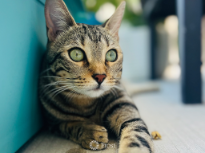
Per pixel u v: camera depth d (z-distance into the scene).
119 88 0.23
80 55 0.20
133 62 0.80
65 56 0.20
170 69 0.92
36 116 0.22
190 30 0.34
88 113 0.22
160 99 0.42
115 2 0.81
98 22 0.49
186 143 0.19
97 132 0.18
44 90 0.22
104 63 0.20
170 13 0.69
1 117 0.15
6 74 0.16
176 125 0.25
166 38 0.80
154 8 0.62
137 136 0.17
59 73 0.20
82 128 0.19
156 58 0.79
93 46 0.20
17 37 0.17
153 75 0.77
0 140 0.15
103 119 0.22
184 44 0.35
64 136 0.21
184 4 0.34
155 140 0.20
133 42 0.79
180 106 0.35
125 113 0.20
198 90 0.35
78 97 0.21
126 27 0.92
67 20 0.21
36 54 0.22
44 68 0.22
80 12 0.39
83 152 0.18
